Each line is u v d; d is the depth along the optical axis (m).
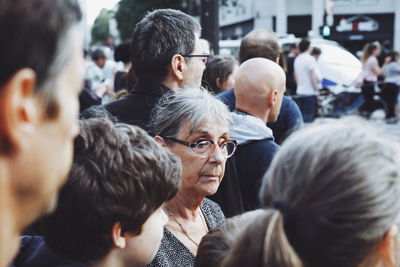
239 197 2.45
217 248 1.36
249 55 3.93
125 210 1.25
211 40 6.85
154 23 2.55
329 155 0.94
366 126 1.01
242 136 2.53
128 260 1.34
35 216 0.70
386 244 0.95
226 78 4.16
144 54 2.52
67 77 0.68
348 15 25.33
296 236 0.94
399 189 0.93
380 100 12.67
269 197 1.02
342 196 0.91
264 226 0.98
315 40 12.74
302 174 0.95
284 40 13.02
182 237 1.85
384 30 25.20
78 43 0.70
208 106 1.92
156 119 1.98
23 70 0.62
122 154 1.27
